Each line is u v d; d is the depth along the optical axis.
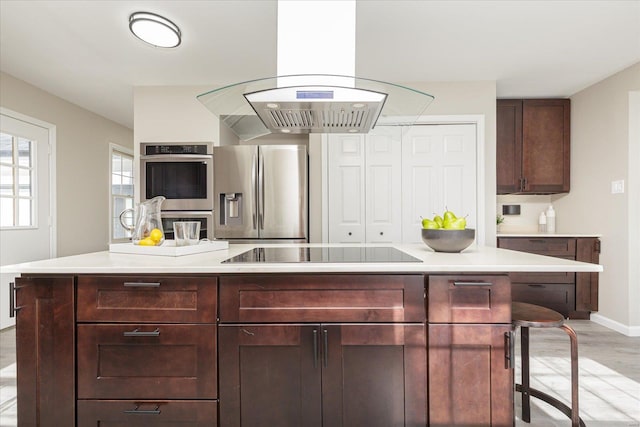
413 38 2.57
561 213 3.92
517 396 2.09
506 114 3.76
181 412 1.40
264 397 1.41
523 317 1.53
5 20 2.30
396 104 1.72
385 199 3.49
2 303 3.18
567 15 2.28
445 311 1.41
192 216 3.31
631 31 2.48
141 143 3.38
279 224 3.27
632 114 3.06
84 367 1.41
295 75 1.43
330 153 3.52
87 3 2.13
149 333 1.40
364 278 1.42
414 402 1.41
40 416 1.40
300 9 1.59
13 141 3.27
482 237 3.38
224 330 1.40
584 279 3.42
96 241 4.38
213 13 2.25
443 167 3.45
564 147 3.75
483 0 2.12
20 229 3.32
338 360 1.41
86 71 3.12
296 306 1.41
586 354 2.66
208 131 3.46
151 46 2.67
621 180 3.14
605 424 1.80
